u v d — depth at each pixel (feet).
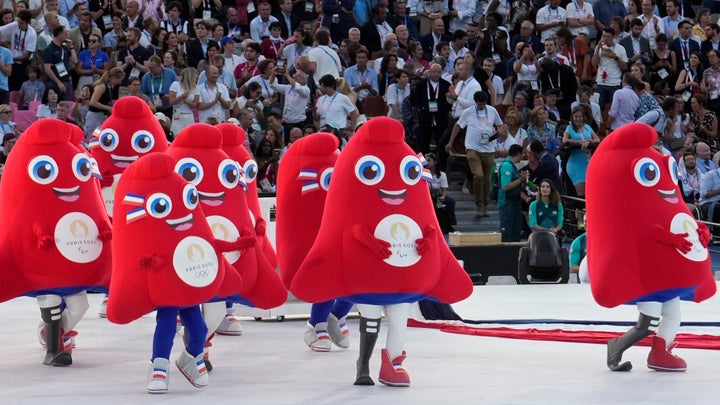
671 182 33.19
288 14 78.38
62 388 31.35
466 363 35.40
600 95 75.66
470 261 54.75
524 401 29.25
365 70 71.51
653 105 70.49
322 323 37.93
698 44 78.38
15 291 33.35
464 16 82.53
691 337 39.93
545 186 57.93
